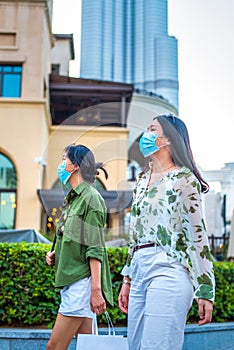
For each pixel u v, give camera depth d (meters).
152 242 1.80
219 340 3.72
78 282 2.19
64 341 2.18
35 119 9.95
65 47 14.43
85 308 2.18
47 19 11.16
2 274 3.46
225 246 6.13
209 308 1.73
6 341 3.16
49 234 6.01
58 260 2.29
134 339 1.88
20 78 10.40
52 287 3.49
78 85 11.19
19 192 9.61
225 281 4.16
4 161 9.88
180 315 1.71
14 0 10.63
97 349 1.92
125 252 3.59
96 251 2.19
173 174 1.85
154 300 1.73
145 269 1.80
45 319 3.46
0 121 9.95
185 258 1.77
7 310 3.46
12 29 10.53
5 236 4.80
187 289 1.74
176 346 1.70
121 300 2.12
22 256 3.49
